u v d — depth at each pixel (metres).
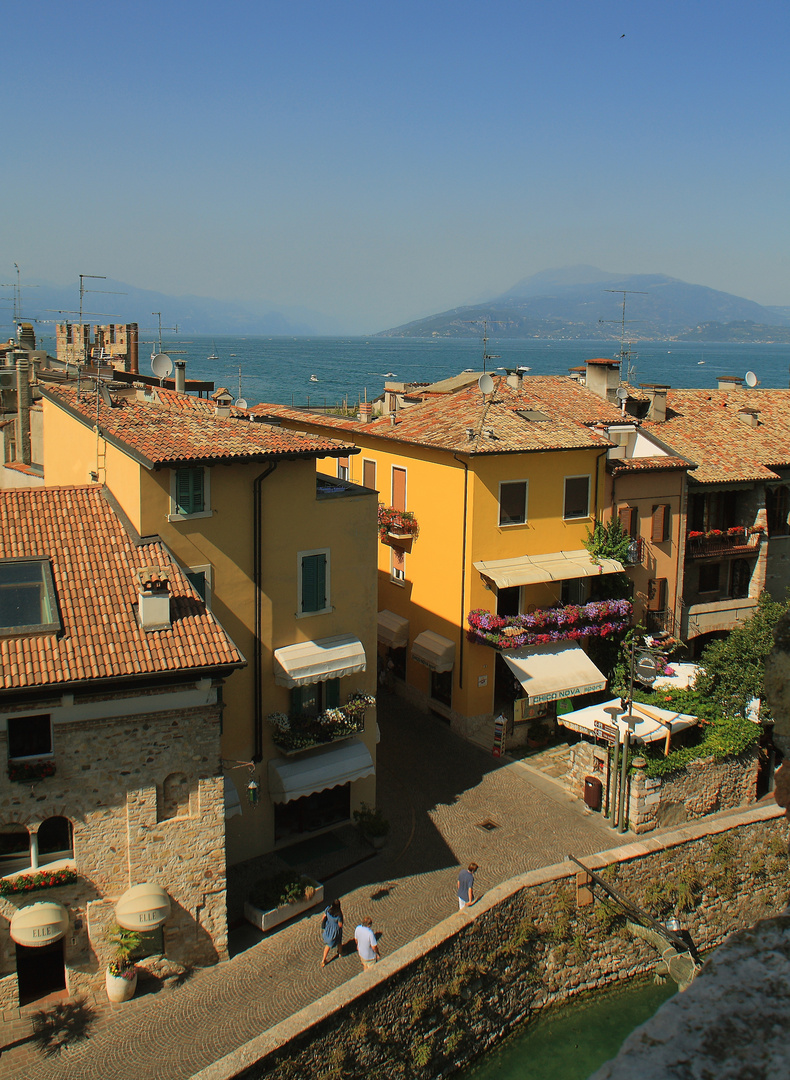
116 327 67.38
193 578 25.78
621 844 29.09
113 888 21.47
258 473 26.56
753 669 33.62
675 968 25.33
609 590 38.75
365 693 29.73
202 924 22.52
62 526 24.33
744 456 43.50
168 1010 21.23
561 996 26.50
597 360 44.75
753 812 30.52
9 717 19.98
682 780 30.75
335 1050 20.55
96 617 21.59
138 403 30.73
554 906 26.27
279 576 27.61
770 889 30.28
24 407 41.81
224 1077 18.56
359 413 48.16
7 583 22.09
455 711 37.50
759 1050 2.61
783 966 2.96
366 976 21.58
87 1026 20.69
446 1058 23.30
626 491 39.31
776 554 45.34
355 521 29.02
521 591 37.59
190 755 21.70
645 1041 2.72
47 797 20.53
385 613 41.75
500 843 28.98
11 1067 19.50
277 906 24.48
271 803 28.03
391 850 28.45
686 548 41.66
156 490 24.86
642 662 29.67
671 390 50.00
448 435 37.12
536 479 36.94
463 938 23.80
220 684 21.58
